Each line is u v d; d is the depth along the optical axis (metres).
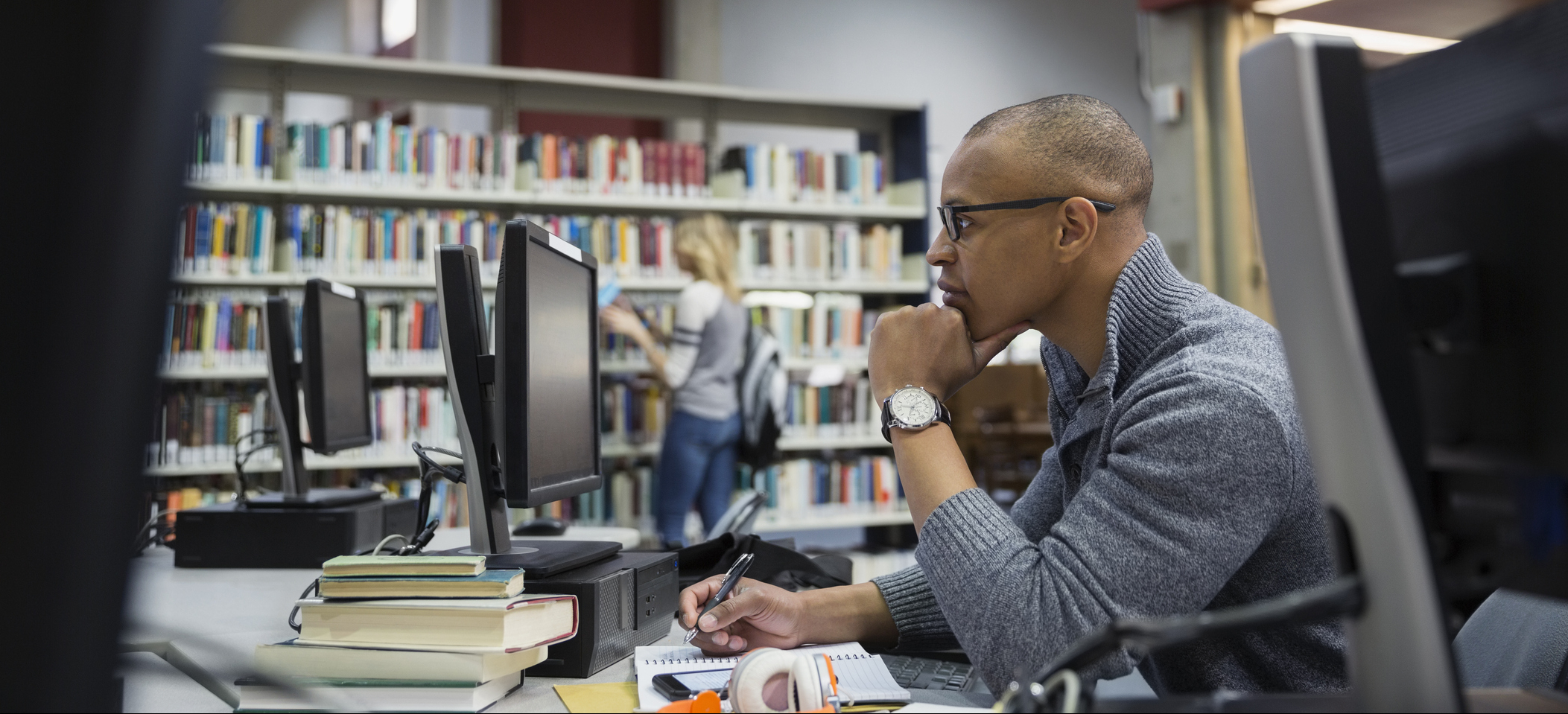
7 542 0.32
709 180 4.80
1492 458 0.60
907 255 5.11
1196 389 0.93
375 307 4.06
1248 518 0.89
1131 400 1.01
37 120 0.31
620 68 6.28
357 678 0.90
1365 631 0.58
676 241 4.16
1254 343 0.99
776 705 0.83
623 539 2.02
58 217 0.31
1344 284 0.56
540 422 1.21
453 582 0.92
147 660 1.10
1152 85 4.77
